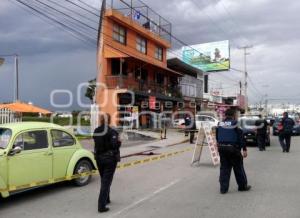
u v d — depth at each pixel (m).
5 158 8.98
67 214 8.27
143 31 39.91
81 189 10.80
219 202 9.03
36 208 8.84
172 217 7.83
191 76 56.41
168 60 47.97
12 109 21.06
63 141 10.75
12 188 9.10
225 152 9.96
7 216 8.23
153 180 11.99
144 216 7.95
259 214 7.93
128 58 35.69
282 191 10.19
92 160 11.52
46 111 23.52
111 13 34.31
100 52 38.53
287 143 20.47
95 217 7.97
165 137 29.58
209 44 67.56
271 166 14.91
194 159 15.34
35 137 9.89
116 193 10.13
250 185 11.02
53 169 10.24
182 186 11.02
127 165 14.88
